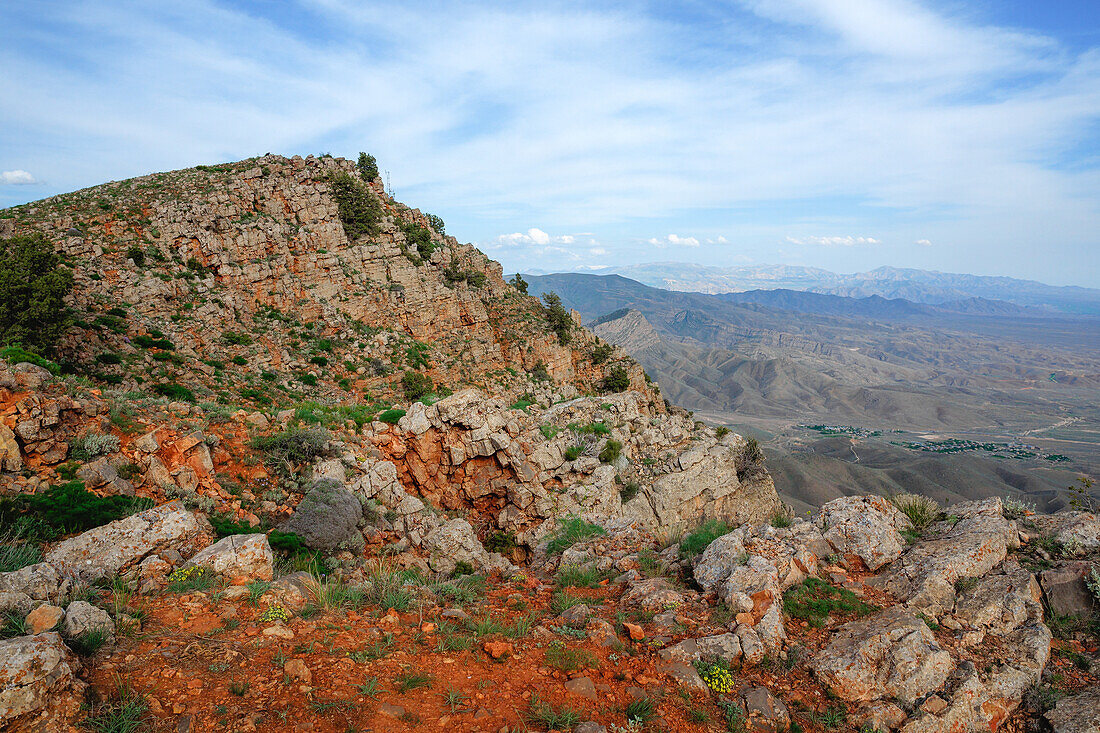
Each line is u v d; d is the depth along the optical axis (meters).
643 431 41.56
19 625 6.45
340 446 22.03
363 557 16.66
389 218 81.81
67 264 45.53
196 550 11.28
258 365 48.97
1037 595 10.41
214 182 66.62
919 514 14.04
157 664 6.71
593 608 11.12
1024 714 8.49
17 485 12.57
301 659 7.08
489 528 26.97
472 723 6.53
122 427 16.75
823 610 10.34
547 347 81.50
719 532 14.47
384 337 62.59
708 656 8.92
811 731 7.84
